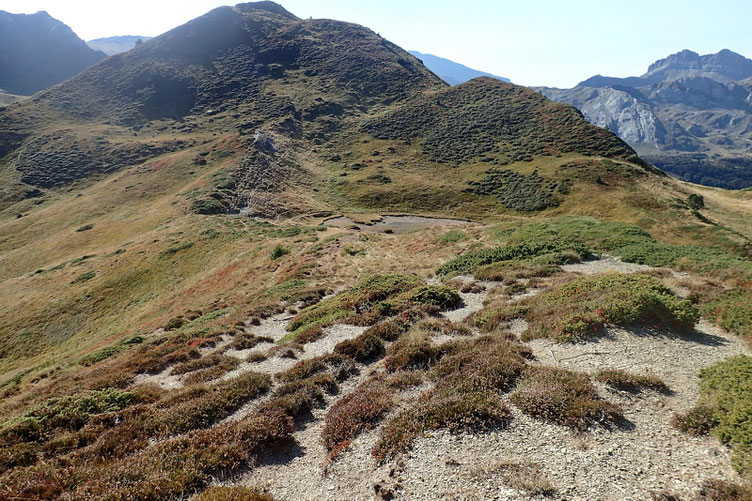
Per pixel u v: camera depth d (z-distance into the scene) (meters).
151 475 8.09
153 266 51.16
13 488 7.86
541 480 6.61
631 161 93.56
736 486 6.02
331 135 127.19
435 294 19.80
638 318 12.59
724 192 104.00
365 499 7.02
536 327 13.38
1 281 57.62
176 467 8.42
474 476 6.97
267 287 34.75
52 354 37.38
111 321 41.53
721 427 7.38
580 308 13.49
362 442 8.73
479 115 127.62
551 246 27.69
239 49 178.62
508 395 9.32
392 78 165.25
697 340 11.88
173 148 111.25
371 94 158.25
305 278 34.31
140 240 60.66
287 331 21.50
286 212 77.69
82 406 12.51
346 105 147.12
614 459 7.04
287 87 155.50
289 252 44.97
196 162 98.12
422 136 123.31
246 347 19.16
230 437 9.35
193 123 131.25
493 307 17.03
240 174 89.00
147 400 13.59
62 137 113.00
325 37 197.50
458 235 40.75
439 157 109.81
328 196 91.56
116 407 12.81
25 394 20.78
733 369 9.16
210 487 7.88
